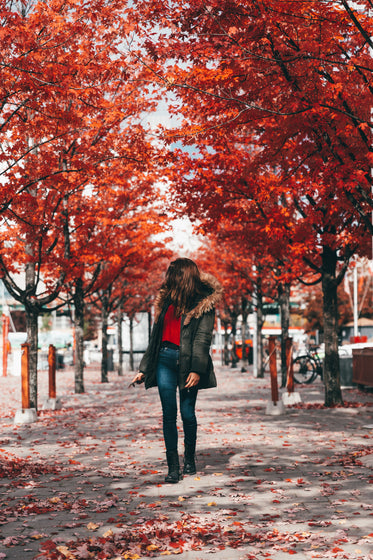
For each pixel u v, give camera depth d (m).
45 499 6.18
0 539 4.88
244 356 35.09
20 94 9.93
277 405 13.23
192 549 4.53
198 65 9.17
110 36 10.73
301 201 13.80
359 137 9.88
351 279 47.34
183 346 6.55
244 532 4.88
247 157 12.65
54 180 11.52
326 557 4.25
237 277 29.58
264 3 8.02
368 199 9.71
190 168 12.53
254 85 9.12
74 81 9.89
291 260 14.30
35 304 15.26
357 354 18.20
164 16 8.78
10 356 47.84
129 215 19.83
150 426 12.09
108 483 6.86
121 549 4.52
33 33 9.08
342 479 6.74
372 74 9.10
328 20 8.47
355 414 12.77
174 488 6.44
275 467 7.47
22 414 13.25
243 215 13.14
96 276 20.70
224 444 9.34
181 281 6.59
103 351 29.09
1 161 10.82
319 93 9.13
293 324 67.44
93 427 12.26
